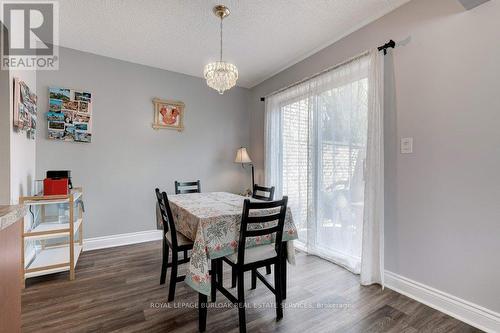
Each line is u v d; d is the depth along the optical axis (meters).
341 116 2.68
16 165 2.22
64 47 2.98
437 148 1.92
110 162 3.27
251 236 1.68
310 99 3.05
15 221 0.97
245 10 2.28
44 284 2.23
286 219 1.99
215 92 4.10
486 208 1.67
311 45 2.93
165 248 2.27
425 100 1.99
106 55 3.21
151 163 3.55
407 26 2.11
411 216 2.08
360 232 2.51
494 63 1.63
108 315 1.79
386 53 2.26
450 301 1.83
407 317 1.80
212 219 1.67
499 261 1.62
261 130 4.15
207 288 1.57
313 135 2.99
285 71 3.60
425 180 1.99
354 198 2.55
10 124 2.08
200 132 3.96
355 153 2.53
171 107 3.69
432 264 1.95
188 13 2.32
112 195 3.28
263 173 4.09
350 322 1.74
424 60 2.00
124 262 2.75
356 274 2.48
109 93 3.25
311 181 3.01
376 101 2.25
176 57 3.27
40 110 2.86
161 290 2.15
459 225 1.80
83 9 2.25
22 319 1.73
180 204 2.15
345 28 2.56
